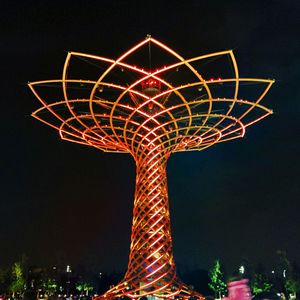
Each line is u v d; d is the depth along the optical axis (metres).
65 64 22.52
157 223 30.00
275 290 83.31
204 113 28.92
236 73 22.86
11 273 80.25
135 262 29.41
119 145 32.72
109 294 29.81
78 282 117.62
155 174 31.12
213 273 82.38
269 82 23.98
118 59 21.75
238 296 12.05
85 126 30.38
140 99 31.61
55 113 28.56
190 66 21.84
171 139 31.75
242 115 28.75
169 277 29.30
